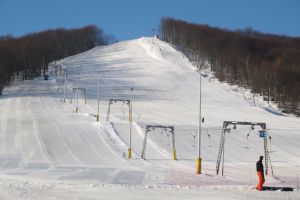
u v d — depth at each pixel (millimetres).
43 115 75250
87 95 106500
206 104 103938
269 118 89062
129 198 20172
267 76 129250
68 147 51938
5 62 135375
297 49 186250
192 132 63812
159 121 74875
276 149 57188
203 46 177750
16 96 104125
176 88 121375
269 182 32344
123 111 86250
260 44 189375
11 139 56281
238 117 87250
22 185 23641
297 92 120125
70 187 23547
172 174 35312
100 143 54438
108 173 34406
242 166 44281
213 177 34312
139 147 54031
